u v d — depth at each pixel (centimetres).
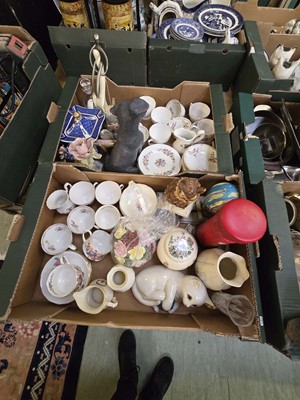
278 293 57
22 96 82
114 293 67
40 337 102
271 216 63
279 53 87
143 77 100
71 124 78
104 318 58
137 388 99
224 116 77
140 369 103
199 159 79
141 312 65
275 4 115
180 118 87
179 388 100
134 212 72
